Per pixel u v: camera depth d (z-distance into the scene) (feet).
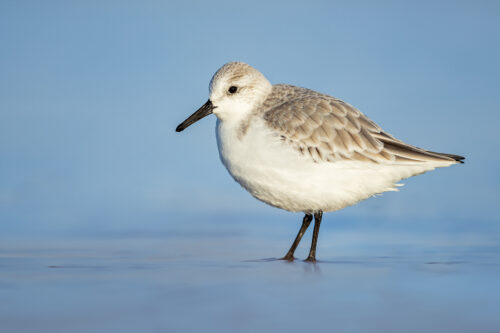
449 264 37.04
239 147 39.27
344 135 38.58
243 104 40.14
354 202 39.91
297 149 38.19
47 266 35.99
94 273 33.35
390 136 39.70
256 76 40.57
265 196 40.01
